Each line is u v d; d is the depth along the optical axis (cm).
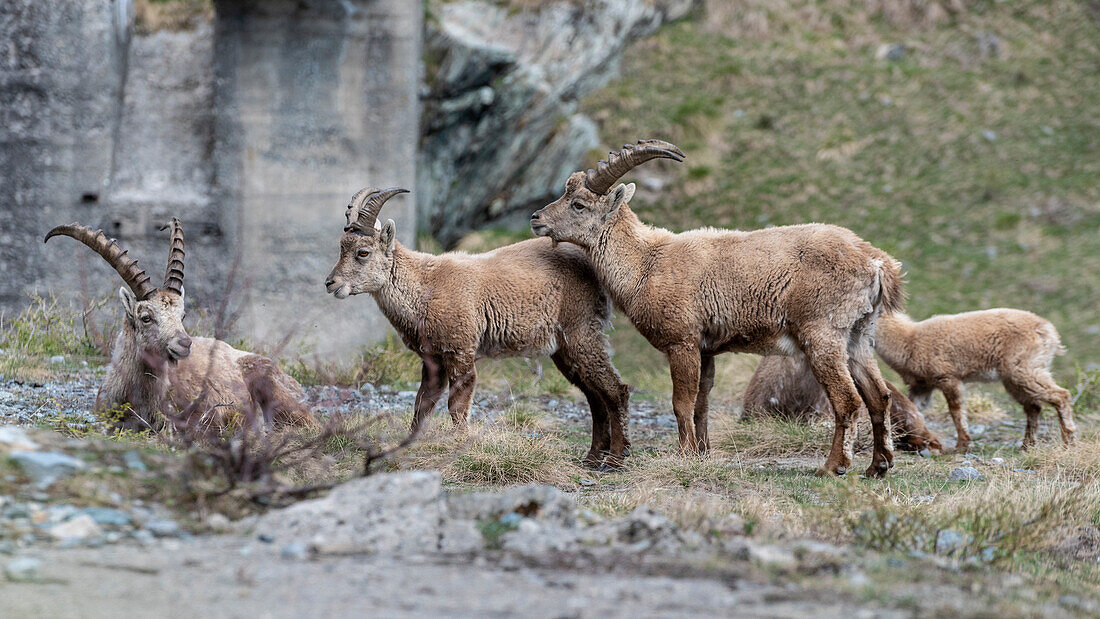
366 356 3381
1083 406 3253
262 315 3781
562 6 5303
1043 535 1595
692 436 2253
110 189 3791
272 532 1275
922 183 5162
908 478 2184
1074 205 4988
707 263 2220
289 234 3819
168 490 1401
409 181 3994
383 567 1171
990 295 4425
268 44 3791
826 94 5684
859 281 2109
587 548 1289
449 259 2295
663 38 5909
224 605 1012
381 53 3881
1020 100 5678
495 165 5009
